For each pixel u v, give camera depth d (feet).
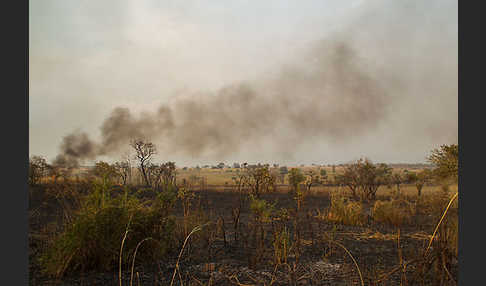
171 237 17.56
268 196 53.78
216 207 38.22
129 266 14.67
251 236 21.24
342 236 22.47
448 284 12.03
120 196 16.28
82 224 13.94
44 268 13.69
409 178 63.57
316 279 13.37
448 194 20.65
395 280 13.17
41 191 32.14
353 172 60.23
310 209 39.45
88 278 12.98
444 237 13.50
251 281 13.10
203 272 14.21
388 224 28.37
